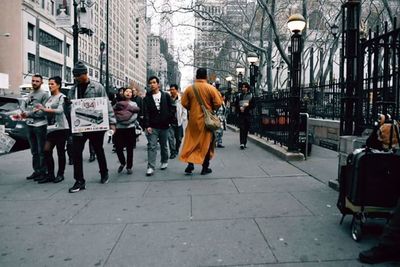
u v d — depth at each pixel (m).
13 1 48.75
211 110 7.18
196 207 5.05
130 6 116.88
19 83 49.03
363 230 4.09
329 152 10.27
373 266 3.26
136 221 4.52
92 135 6.48
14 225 4.43
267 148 10.76
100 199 5.57
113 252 3.62
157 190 6.08
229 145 12.34
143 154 10.57
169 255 3.53
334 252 3.55
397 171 3.74
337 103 11.42
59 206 5.22
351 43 5.91
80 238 3.99
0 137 7.35
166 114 7.59
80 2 13.71
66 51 65.81
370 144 4.38
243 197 5.54
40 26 54.91
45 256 3.56
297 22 8.76
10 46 48.69
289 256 3.48
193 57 33.22
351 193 3.92
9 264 3.39
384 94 5.24
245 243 3.79
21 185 6.63
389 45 5.26
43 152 6.96
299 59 8.92
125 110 7.48
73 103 6.14
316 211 4.80
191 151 7.17
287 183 6.41
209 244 3.78
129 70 120.19
